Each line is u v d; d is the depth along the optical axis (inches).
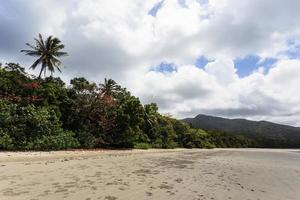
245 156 1668.3
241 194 431.5
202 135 3312.0
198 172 689.6
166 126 2321.6
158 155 1328.7
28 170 551.5
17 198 331.9
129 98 1669.5
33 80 1359.5
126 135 1541.6
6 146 946.1
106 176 533.6
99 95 1496.1
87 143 1347.2
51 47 1850.4
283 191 480.7
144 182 490.3
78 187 412.2
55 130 1150.3
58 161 745.0
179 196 392.5
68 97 1413.6
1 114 983.0
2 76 1202.6
